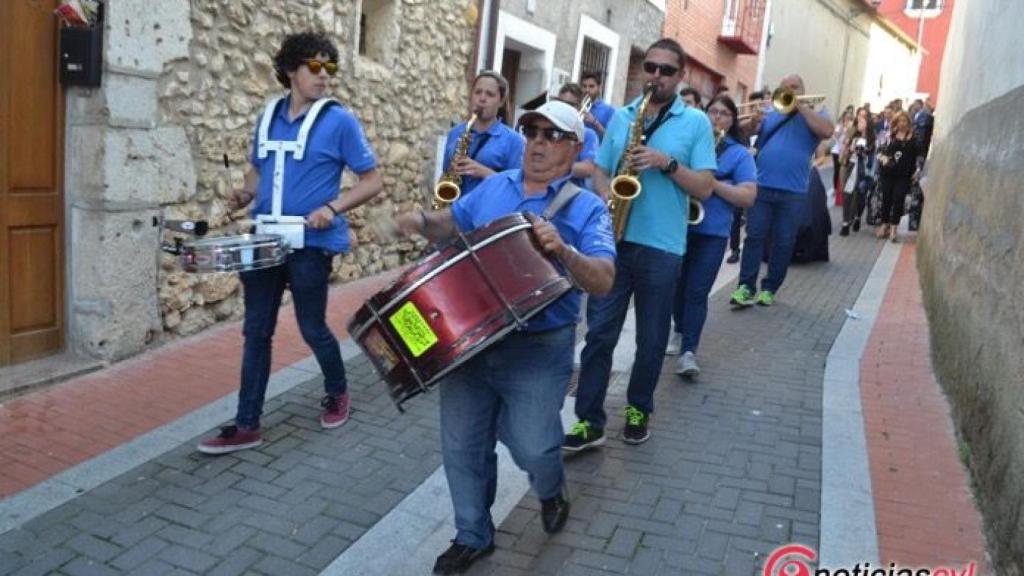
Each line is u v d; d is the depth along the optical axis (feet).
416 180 27.61
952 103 31.30
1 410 14.43
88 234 16.35
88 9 15.47
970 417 14.16
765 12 63.10
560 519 11.28
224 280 19.83
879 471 13.65
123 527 11.24
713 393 17.25
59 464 12.74
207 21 18.22
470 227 10.18
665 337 14.08
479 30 29.81
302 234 13.08
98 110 16.01
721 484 13.21
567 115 9.65
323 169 13.26
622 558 11.09
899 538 11.63
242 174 19.97
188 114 18.06
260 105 20.31
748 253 24.18
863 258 33.96
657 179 13.34
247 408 13.56
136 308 17.28
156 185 17.35
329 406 14.69
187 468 12.92
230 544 11.03
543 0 33.27
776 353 20.18
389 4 24.79
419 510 12.13
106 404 14.98
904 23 114.01
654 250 13.38
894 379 18.26
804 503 12.68
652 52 13.29
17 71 15.19
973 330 15.24
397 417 15.35
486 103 16.61
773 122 24.06
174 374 16.57
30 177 15.67
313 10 21.57
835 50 85.35
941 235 23.45
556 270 8.86
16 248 15.61
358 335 9.45
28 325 16.05
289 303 21.71
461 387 10.09
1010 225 13.78
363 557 10.91
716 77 57.06
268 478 12.80
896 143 37.81
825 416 16.05
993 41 21.53
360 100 23.93
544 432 9.95
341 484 12.79
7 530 10.97
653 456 14.14
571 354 10.12
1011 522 10.59
